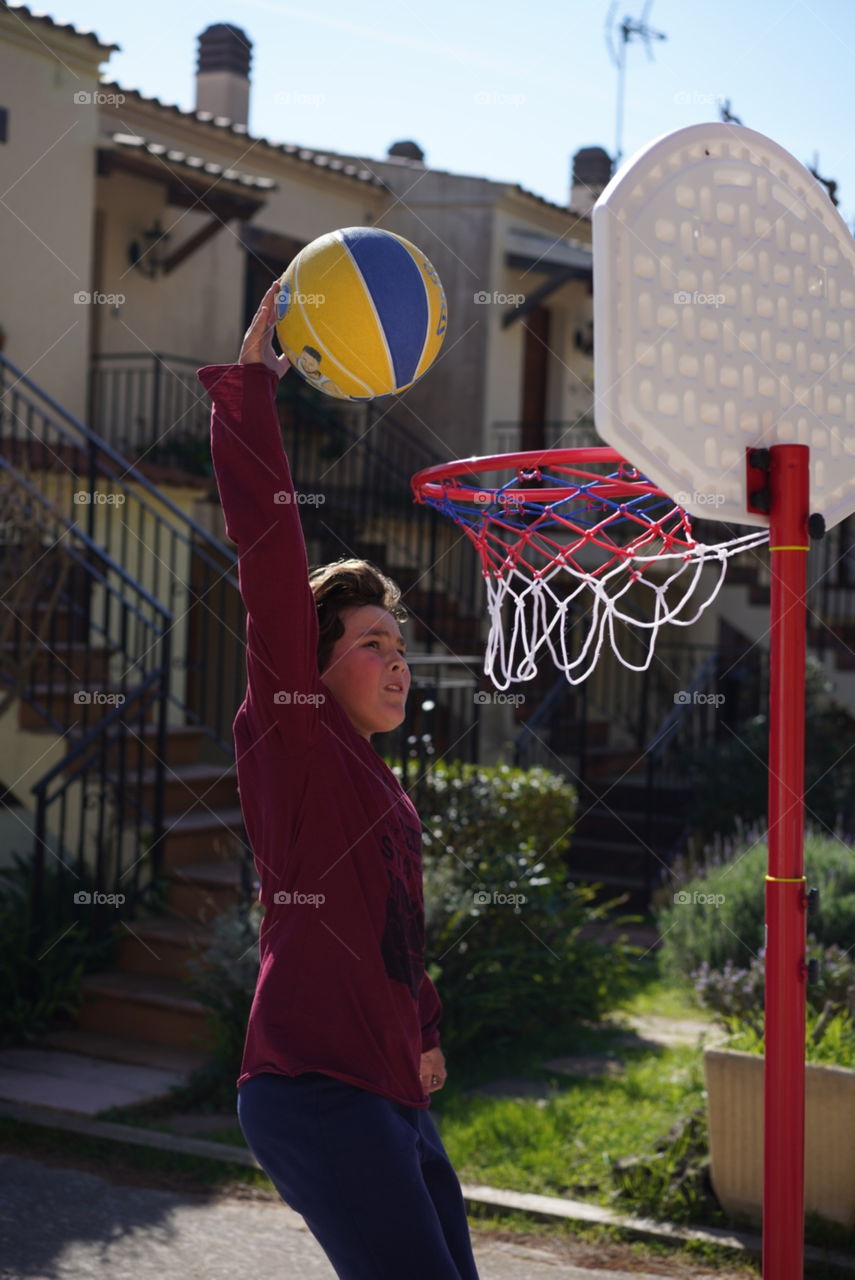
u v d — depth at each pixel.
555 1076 5.86
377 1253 2.20
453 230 14.77
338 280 2.56
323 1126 2.25
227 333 13.69
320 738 2.43
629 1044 6.42
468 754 11.68
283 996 2.33
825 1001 4.95
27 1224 4.33
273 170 13.85
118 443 12.31
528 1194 4.51
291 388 13.09
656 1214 4.30
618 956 7.23
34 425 10.68
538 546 3.19
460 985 6.27
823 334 2.65
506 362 14.96
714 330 2.41
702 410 2.38
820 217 2.66
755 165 2.53
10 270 10.66
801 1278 2.51
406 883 2.48
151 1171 4.86
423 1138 2.44
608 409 2.22
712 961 6.27
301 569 2.39
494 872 6.76
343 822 2.40
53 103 10.90
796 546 2.50
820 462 2.61
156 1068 5.94
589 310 16.27
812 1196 4.11
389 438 14.63
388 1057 2.35
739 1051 4.27
